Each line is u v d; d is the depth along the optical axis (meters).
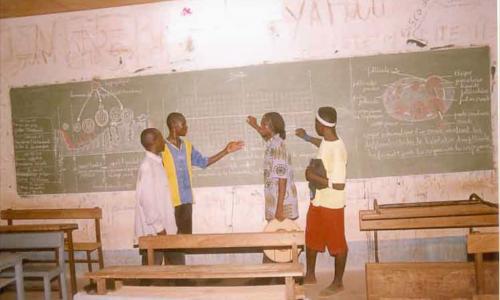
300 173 4.22
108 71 4.44
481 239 2.93
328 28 4.16
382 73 4.13
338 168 4.09
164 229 4.39
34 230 3.89
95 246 4.31
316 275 4.19
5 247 3.76
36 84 4.55
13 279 3.43
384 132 4.16
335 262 3.99
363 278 4.07
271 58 4.23
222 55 4.29
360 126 4.17
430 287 3.20
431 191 4.16
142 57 4.39
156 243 3.52
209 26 4.29
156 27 4.36
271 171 4.24
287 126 4.23
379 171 4.18
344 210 4.22
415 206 4.02
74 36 4.47
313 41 4.18
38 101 4.55
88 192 4.55
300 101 4.21
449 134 4.12
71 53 4.48
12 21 4.55
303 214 4.23
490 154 4.10
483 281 2.95
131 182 4.48
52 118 4.55
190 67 4.33
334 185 4.08
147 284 4.21
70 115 4.52
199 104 4.34
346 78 4.16
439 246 4.14
